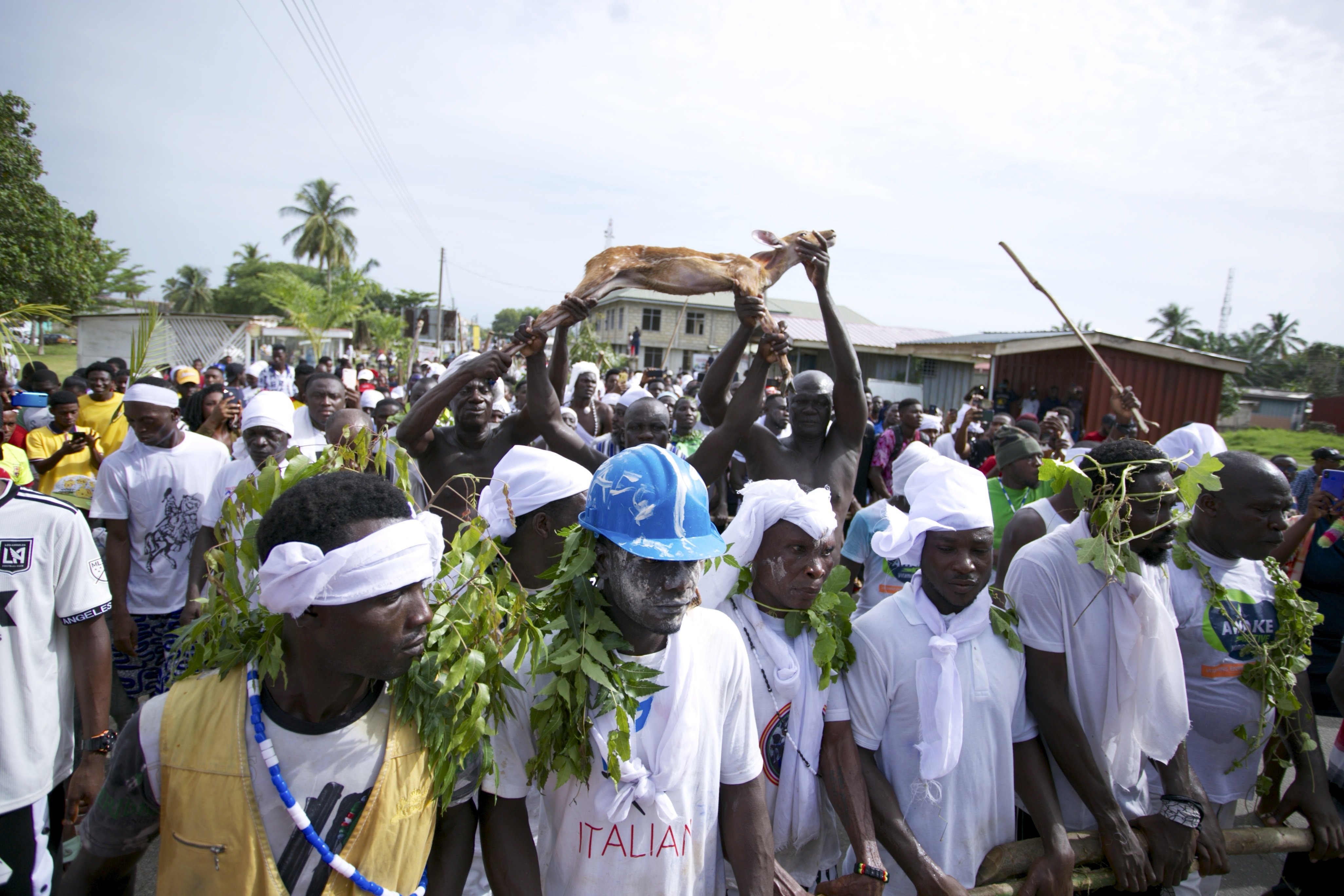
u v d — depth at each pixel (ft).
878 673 7.52
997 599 8.55
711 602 7.48
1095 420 49.98
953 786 7.48
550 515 8.20
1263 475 8.66
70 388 27.30
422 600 4.75
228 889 4.68
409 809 5.11
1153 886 7.93
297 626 4.59
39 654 7.86
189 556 13.83
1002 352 55.11
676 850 5.84
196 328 93.15
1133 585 7.93
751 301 12.11
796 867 7.63
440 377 24.40
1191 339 210.59
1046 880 7.38
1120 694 8.08
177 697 4.89
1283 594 9.25
